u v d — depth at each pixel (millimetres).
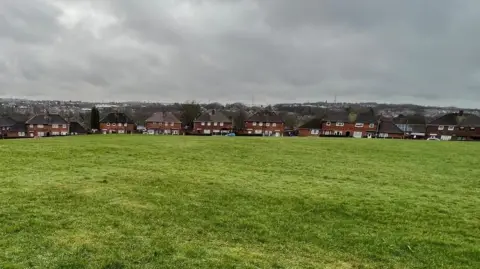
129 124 116125
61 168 21516
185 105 123125
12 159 24469
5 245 9531
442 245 11625
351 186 20031
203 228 12008
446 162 31828
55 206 13211
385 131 100750
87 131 110250
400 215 14625
